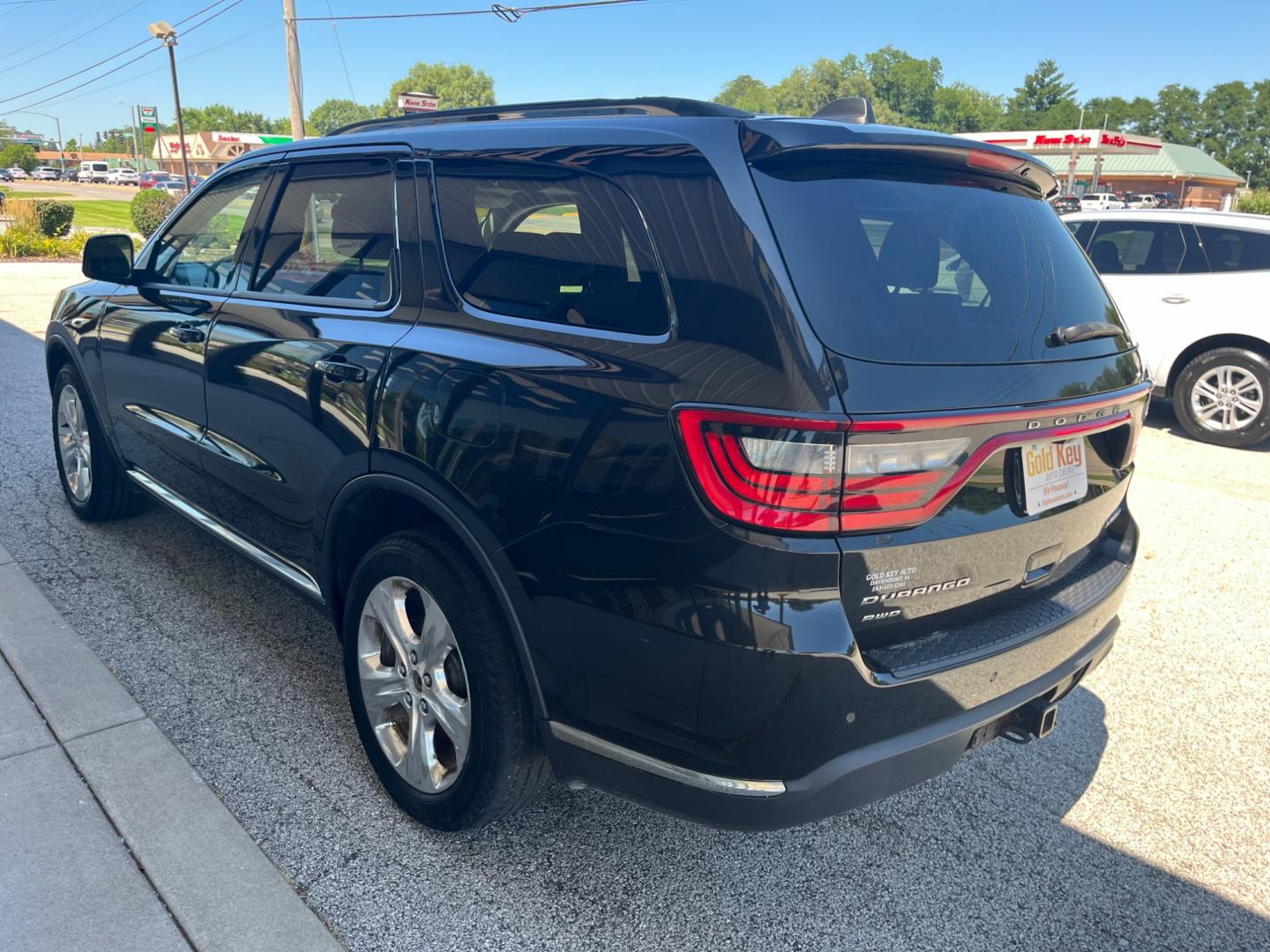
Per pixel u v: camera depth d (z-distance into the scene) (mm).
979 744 2303
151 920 2260
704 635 1917
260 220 3348
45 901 2293
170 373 3586
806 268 1975
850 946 2369
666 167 2162
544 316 2303
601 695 2125
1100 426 2381
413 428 2441
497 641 2324
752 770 1957
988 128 131250
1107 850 2797
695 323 2004
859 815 2908
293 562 3158
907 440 1904
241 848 2520
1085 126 130375
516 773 2387
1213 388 7828
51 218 24453
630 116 2412
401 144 2832
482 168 2549
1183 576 4922
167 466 3836
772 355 1883
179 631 3734
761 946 2350
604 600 2057
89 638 3635
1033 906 2547
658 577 1971
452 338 2463
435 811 2561
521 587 2201
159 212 28125
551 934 2338
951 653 2119
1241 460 7340
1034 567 2348
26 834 2514
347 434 2660
